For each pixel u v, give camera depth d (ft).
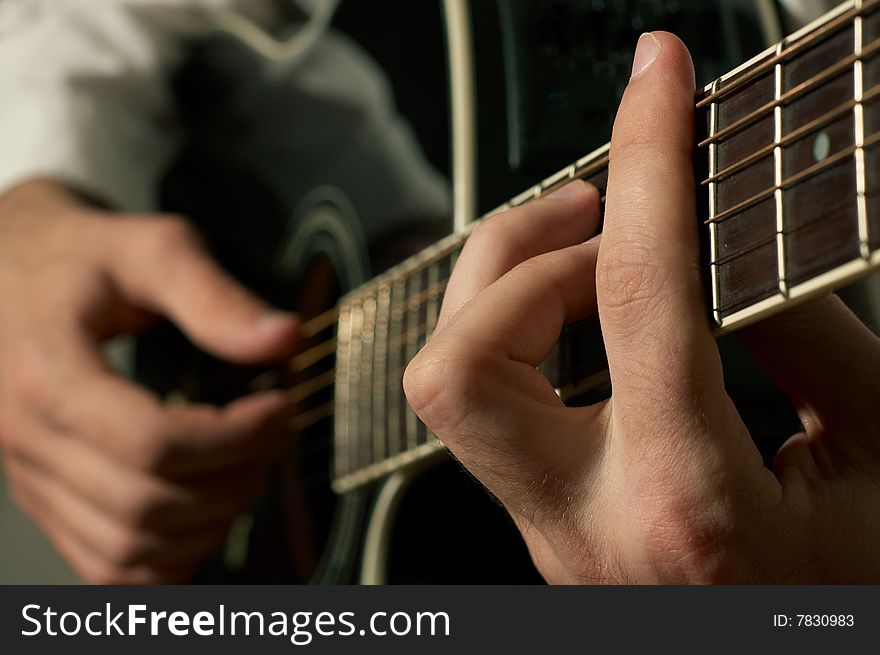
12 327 3.37
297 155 3.67
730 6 2.57
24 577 4.77
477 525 2.68
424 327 2.40
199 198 4.10
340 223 3.36
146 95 4.20
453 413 1.48
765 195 1.29
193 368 3.75
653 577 1.50
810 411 1.64
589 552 1.56
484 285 1.60
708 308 1.37
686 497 1.41
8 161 3.96
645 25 2.56
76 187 3.92
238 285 3.22
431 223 2.85
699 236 1.38
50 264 3.42
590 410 1.55
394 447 2.58
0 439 3.41
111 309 3.39
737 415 1.41
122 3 4.19
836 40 1.22
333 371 2.89
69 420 3.14
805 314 1.54
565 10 2.59
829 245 1.20
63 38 4.21
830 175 1.21
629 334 1.38
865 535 1.55
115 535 3.16
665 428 1.39
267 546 3.24
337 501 2.90
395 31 3.09
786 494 1.46
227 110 4.00
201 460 3.04
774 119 1.29
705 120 1.40
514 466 1.52
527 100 2.55
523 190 2.54
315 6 4.20
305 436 3.06
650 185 1.37
